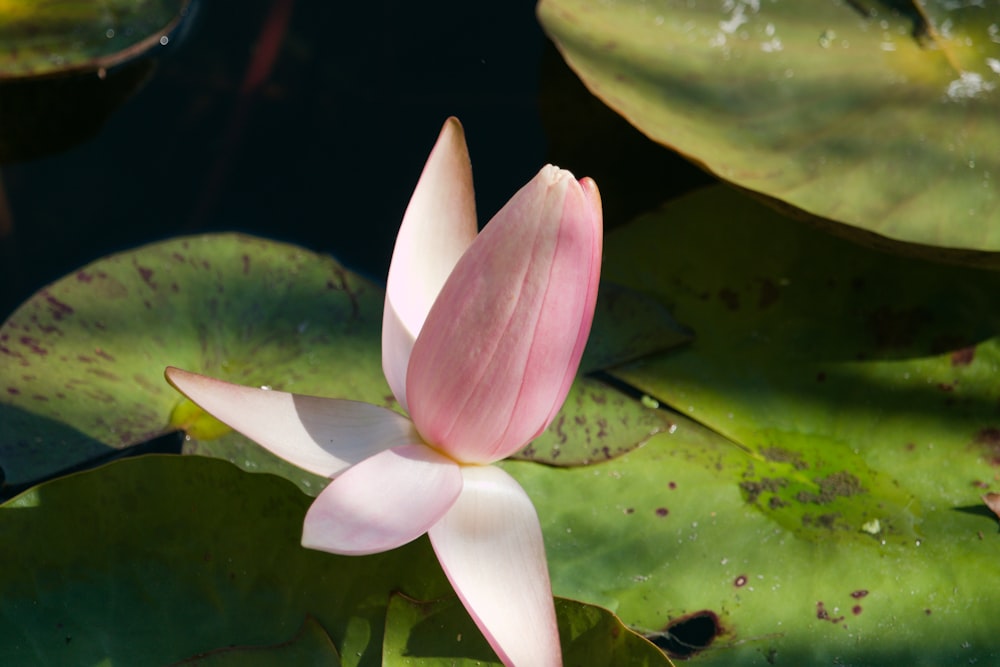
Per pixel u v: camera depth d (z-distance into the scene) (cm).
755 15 85
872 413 82
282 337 82
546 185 73
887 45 85
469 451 76
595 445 81
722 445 81
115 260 83
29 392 80
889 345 83
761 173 82
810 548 79
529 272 73
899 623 78
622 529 80
